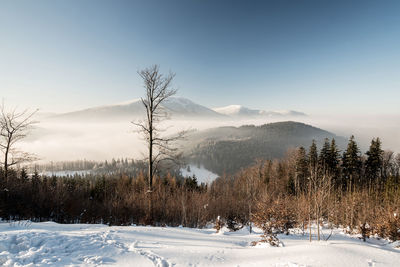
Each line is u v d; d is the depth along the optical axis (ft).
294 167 122.52
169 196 70.23
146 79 43.93
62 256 16.02
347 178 108.68
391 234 30.01
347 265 15.51
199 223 53.01
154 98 44.55
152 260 16.48
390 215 32.86
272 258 17.10
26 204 48.67
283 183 107.14
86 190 101.55
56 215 52.34
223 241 25.05
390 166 143.54
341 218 45.47
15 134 51.96
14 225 27.02
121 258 16.55
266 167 143.54
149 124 44.75
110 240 20.27
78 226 29.14
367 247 19.07
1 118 49.11
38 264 14.56
